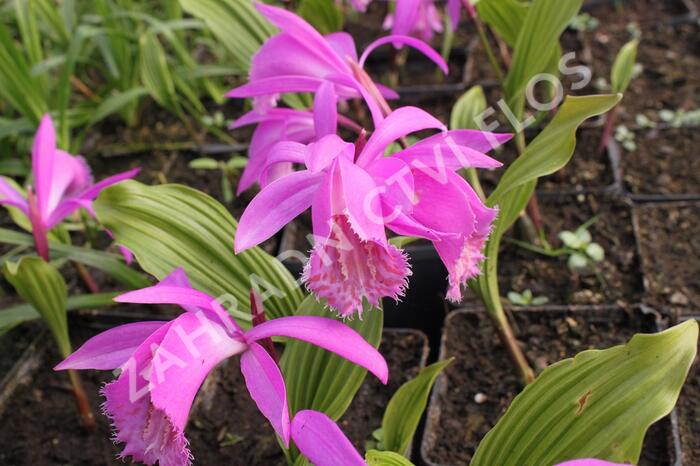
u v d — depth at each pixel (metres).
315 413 0.32
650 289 0.56
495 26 0.58
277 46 0.41
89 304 0.50
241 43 0.59
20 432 0.52
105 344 0.34
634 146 0.71
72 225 0.64
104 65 0.86
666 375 0.35
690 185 0.65
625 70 0.59
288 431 0.32
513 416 0.37
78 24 0.89
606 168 0.68
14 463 0.51
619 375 0.36
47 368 0.56
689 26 0.89
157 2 0.98
